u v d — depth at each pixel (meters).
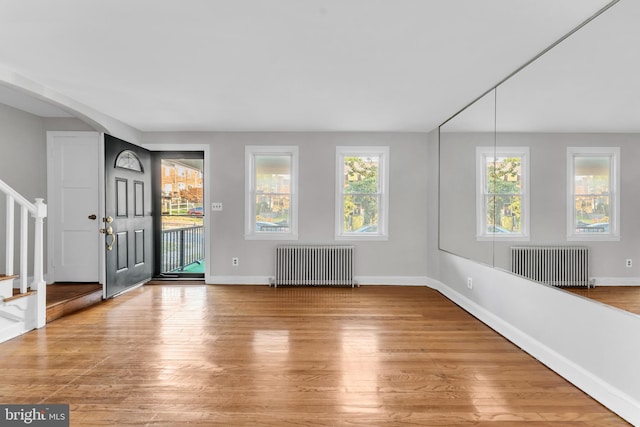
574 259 2.51
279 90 3.73
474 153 4.05
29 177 4.88
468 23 2.38
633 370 2.05
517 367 2.80
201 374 2.65
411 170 5.65
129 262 5.17
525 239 3.09
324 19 2.34
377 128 5.41
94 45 2.71
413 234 5.67
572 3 2.13
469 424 2.06
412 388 2.47
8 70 3.22
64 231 5.07
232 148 5.66
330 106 4.29
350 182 5.72
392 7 2.19
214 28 2.46
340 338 3.40
